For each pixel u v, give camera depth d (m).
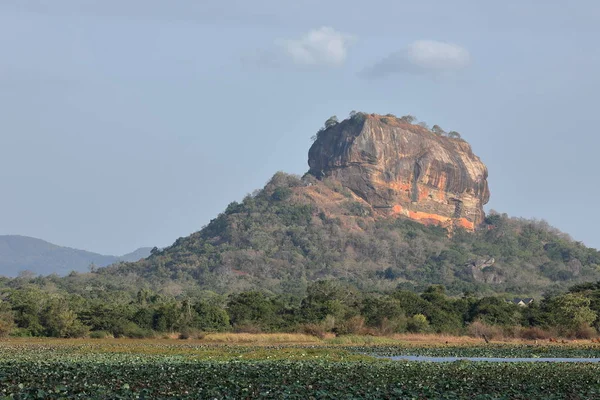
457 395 62.09
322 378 72.88
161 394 58.47
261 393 58.97
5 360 91.75
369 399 57.97
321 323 174.50
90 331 170.62
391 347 141.25
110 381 66.50
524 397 61.44
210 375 72.44
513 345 149.88
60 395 56.88
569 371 85.69
